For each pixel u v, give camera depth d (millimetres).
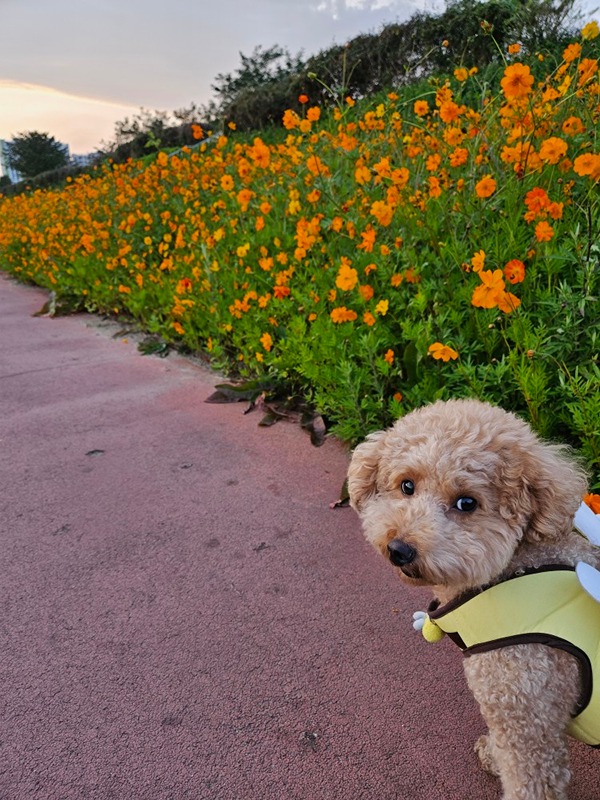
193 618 667
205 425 1133
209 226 1724
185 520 843
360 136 1632
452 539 437
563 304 737
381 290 1017
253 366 1226
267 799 482
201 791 490
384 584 706
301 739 528
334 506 852
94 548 791
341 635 637
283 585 711
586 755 516
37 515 869
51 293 2518
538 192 787
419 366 891
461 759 509
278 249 1341
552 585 426
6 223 3301
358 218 1151
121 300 1935
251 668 601
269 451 1020
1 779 503
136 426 1145
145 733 539
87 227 2207
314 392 1112
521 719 423
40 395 1328
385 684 579
